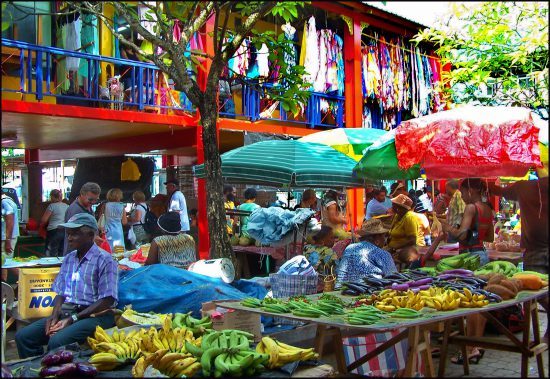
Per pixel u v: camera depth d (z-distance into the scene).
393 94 14.20
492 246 8.40
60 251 9.84
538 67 10.51
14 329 7.05
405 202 7.39
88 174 13.95
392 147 7.15
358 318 4.09
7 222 8.12
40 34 10.25
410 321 4.05
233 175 7.53
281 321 5.74
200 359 3.98
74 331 4.98
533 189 5.17
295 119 13.62
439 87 11.75
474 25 10.31
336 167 7.83
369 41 14.47
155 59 6.85
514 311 6.61
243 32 6.69
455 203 6.96
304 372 3.89
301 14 12.69
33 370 4.09
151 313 5.38
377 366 4.83
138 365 3.91
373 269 5.77
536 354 5.03
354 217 12.95
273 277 5.93
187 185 14.05
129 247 10.76
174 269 6.04
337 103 13.41
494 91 11.01
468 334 5.78
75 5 7.00
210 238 6.82
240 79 7.62
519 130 6.23
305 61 12.34
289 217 7.82
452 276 5.54
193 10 6.03
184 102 11.27
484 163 6.24
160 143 11.89
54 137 12.38
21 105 8.88
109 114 9.84
